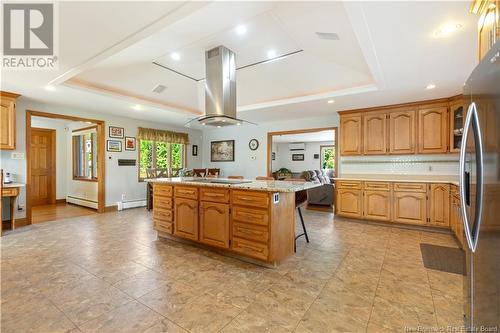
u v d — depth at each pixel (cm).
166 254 295
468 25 196
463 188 148
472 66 277
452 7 174
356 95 393
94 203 588
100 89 399
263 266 262
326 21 233
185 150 730
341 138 502
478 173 129
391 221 429
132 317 173
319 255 294
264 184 290
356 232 393
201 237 304
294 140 1075
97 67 346
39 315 174
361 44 228
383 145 458
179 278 233
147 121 629
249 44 306
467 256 150
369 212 449
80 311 180
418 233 387
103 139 544
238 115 554
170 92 463
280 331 160
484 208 122
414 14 182
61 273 242
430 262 272
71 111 489
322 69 365
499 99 107
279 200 264
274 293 207
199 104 535
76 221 462
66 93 390
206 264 266
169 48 311
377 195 441
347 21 222
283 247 271
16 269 250
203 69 391
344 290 212
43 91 379
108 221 462
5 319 170
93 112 524
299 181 349
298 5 214
